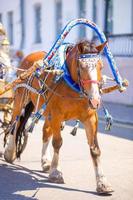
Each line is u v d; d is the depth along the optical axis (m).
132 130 18.66
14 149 12.58
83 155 13.70
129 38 26.81
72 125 19.70
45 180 11.22
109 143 15.70
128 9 27.45
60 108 10.18
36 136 16.80
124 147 15.04
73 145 15.16
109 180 11.16
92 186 10.73
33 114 11.85
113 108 25.47
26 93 12.08
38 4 37.09
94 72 9.12
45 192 10.30
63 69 10.11
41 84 10.82
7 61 12.50
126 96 26.75
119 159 13.29
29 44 38.59
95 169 10.23
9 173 11.82
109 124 10.19
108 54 10.42
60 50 10.46
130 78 26.38
